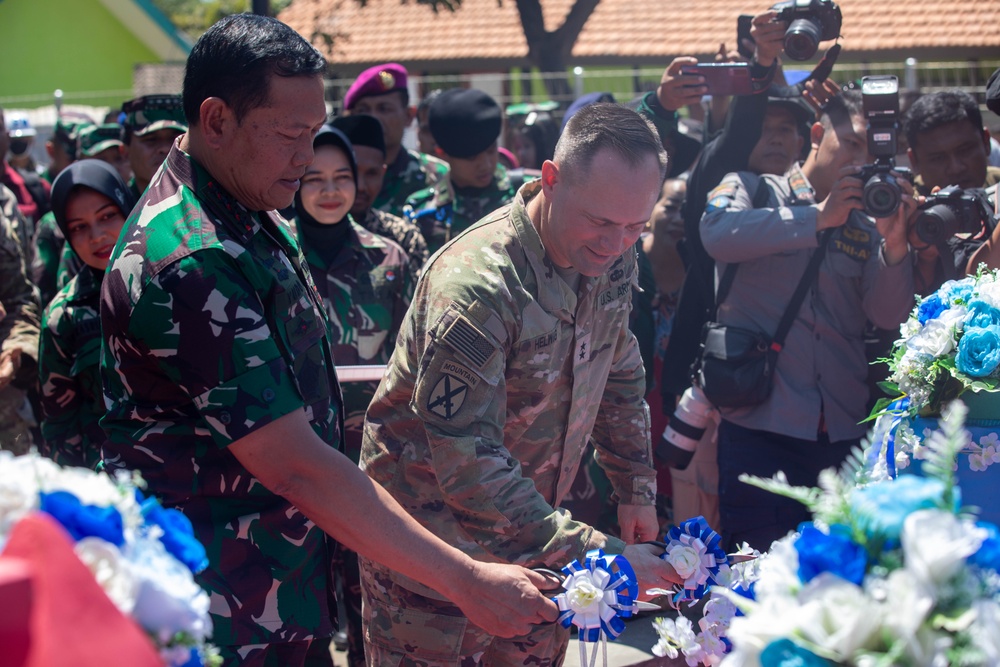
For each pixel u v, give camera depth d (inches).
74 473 51.1
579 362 94.1
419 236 174.4
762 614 51.4
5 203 200.5
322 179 148.2
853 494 54.4
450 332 85.4
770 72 152.8
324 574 87.5
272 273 80.8
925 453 91.8
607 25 650.2
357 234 154.3
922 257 140.3
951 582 48.2
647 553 84.4
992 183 179.3
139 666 40.3
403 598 96.0
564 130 87.0
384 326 152.8
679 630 80.4
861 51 597.6
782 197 146.1
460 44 662.5
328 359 89.5
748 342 139.9
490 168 193.2
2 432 165.3
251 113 76.8
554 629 98.9
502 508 84.3
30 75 789.9
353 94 213.6
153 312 74.9
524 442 95.4
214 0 1224.8
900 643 47.3
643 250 178.5
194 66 78.5
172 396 79.0
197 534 80.1
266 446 75.4
